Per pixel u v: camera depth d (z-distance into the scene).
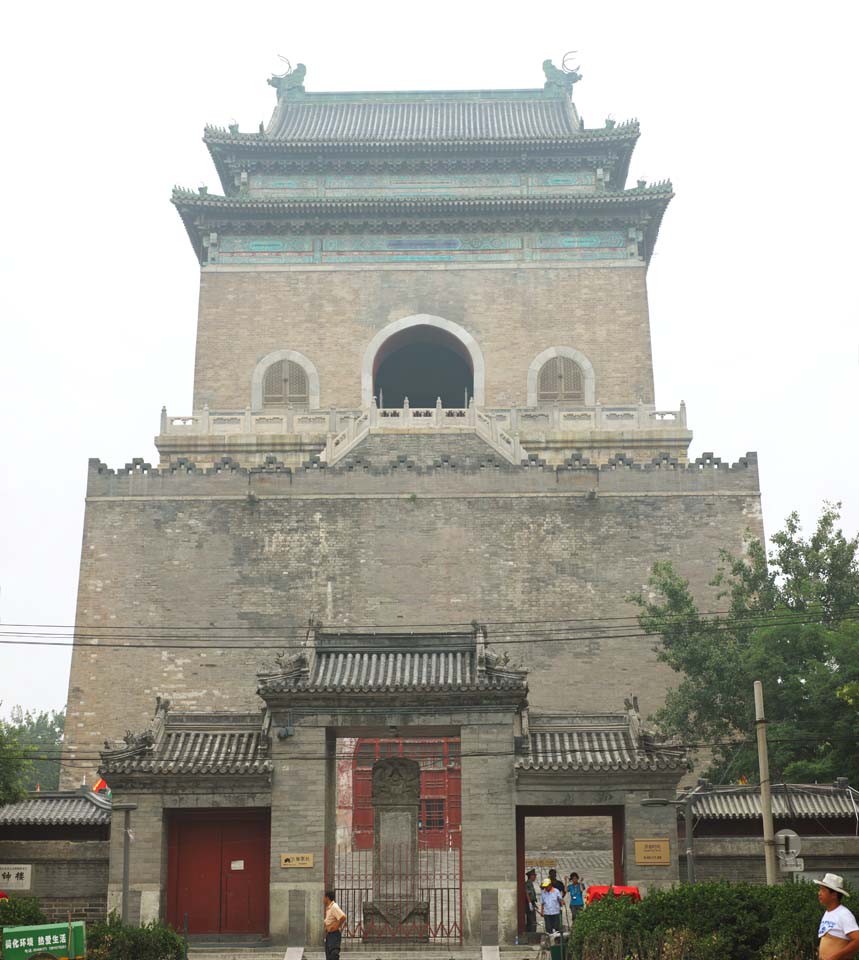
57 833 38.03
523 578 58.41
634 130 74.69
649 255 77.06
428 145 74.88
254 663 57.75
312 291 72.62
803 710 43.19
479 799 34.47
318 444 66.44
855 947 16.89
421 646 36.69
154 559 59.03
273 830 34.44
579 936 26.47
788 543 50.47
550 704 56.66
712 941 23.88
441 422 62.25
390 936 34.53
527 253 73.06
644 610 57.59
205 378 71.50
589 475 59.56
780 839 31.31
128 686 57.59
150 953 27.89
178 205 71.94
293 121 82.75
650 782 34.50
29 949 23.17
